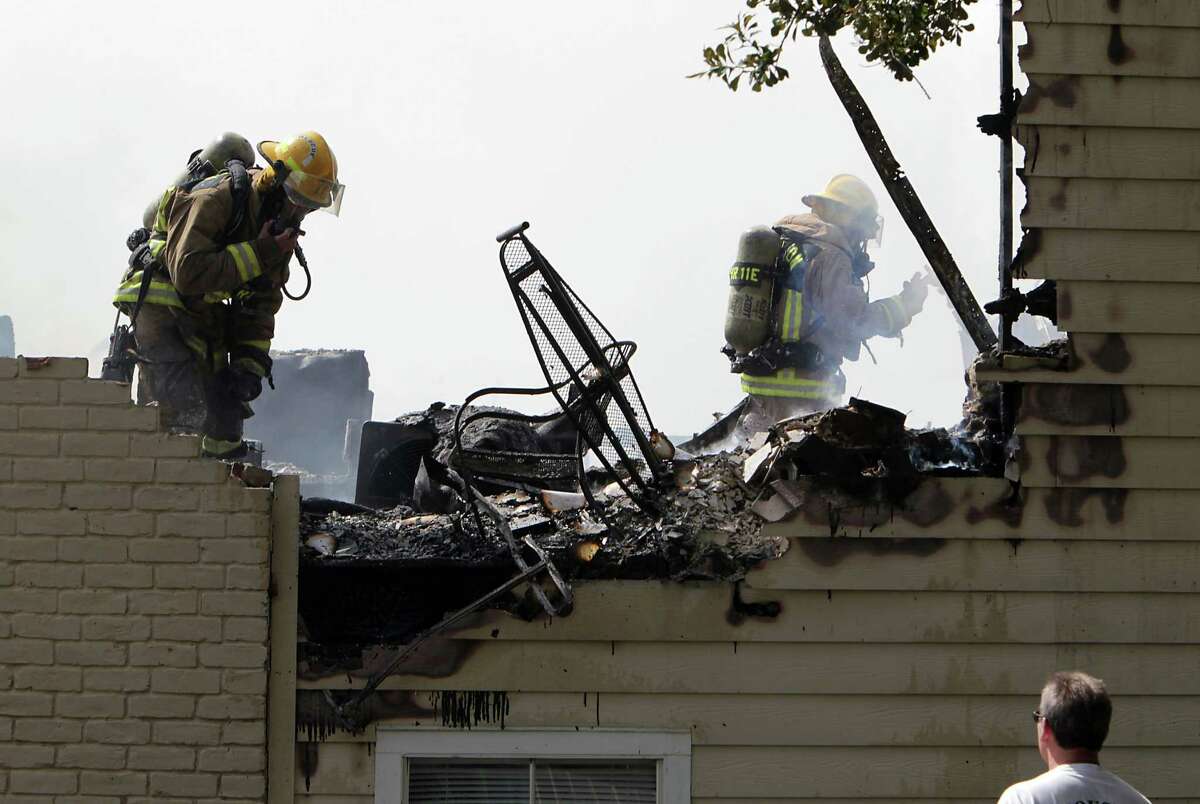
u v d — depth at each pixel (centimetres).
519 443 2020
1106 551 1614
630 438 1753
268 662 1584
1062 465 1609
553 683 1605
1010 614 1612
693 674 1609
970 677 1612
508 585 1583
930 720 1612
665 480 1717
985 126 1670
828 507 1609
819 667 1612
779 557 1609
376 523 1741
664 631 1605
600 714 1606
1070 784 1103
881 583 1609
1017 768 1612
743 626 1611
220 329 2108
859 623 1611
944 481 1616
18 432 1587
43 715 1573
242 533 1581
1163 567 1612
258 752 1570
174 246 2012
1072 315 1605
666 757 1606
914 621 1611
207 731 1570
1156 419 1605
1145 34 1605
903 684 1611
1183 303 1608
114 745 1570
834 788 1608
